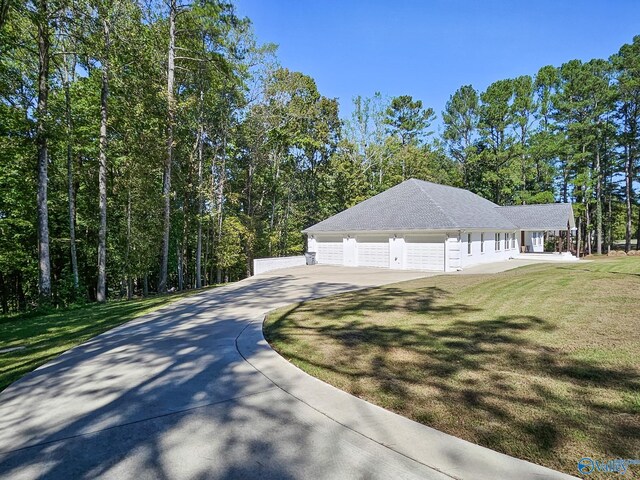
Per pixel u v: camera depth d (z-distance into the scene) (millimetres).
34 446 3371
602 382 4422
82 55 15914
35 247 20781
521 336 6504
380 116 37344
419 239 20922
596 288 11102
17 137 15117
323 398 4250
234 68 20812
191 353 6199
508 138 39219
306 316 8906
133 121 17719
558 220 28484
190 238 27375
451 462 2916
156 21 17547
